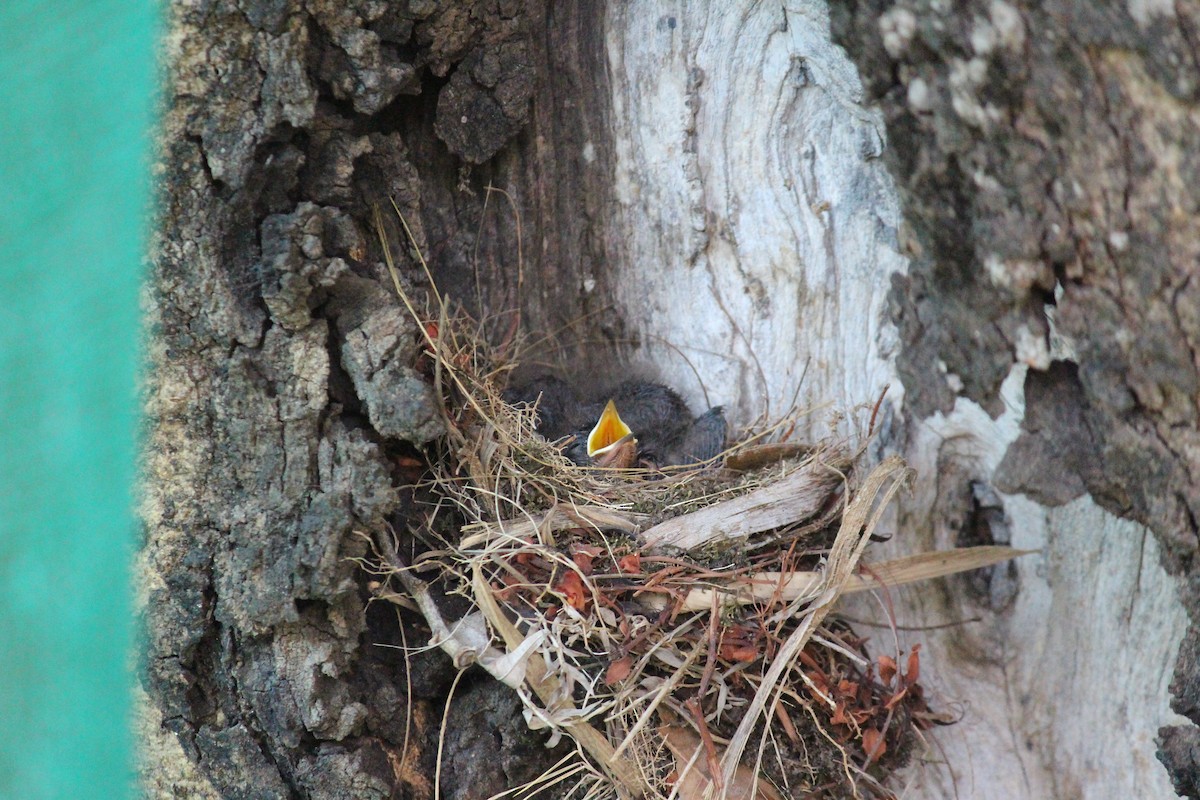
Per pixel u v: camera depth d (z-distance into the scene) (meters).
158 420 3.33
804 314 4.23
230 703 3.30
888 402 4.00
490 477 3.75
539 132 4.22
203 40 3.21
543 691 3.29
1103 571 3.60
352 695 3.34
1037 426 3.19
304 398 3.38
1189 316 2.78
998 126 2.86
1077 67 2.70
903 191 3.11
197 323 3.32
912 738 3.82
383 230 3.88
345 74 3.47
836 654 3.74
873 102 3.09
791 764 3.50
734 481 3.98
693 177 4.23
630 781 3.34
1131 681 3.57
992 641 3.88
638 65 4.13
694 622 3.49
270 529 3.31
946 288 3.18
